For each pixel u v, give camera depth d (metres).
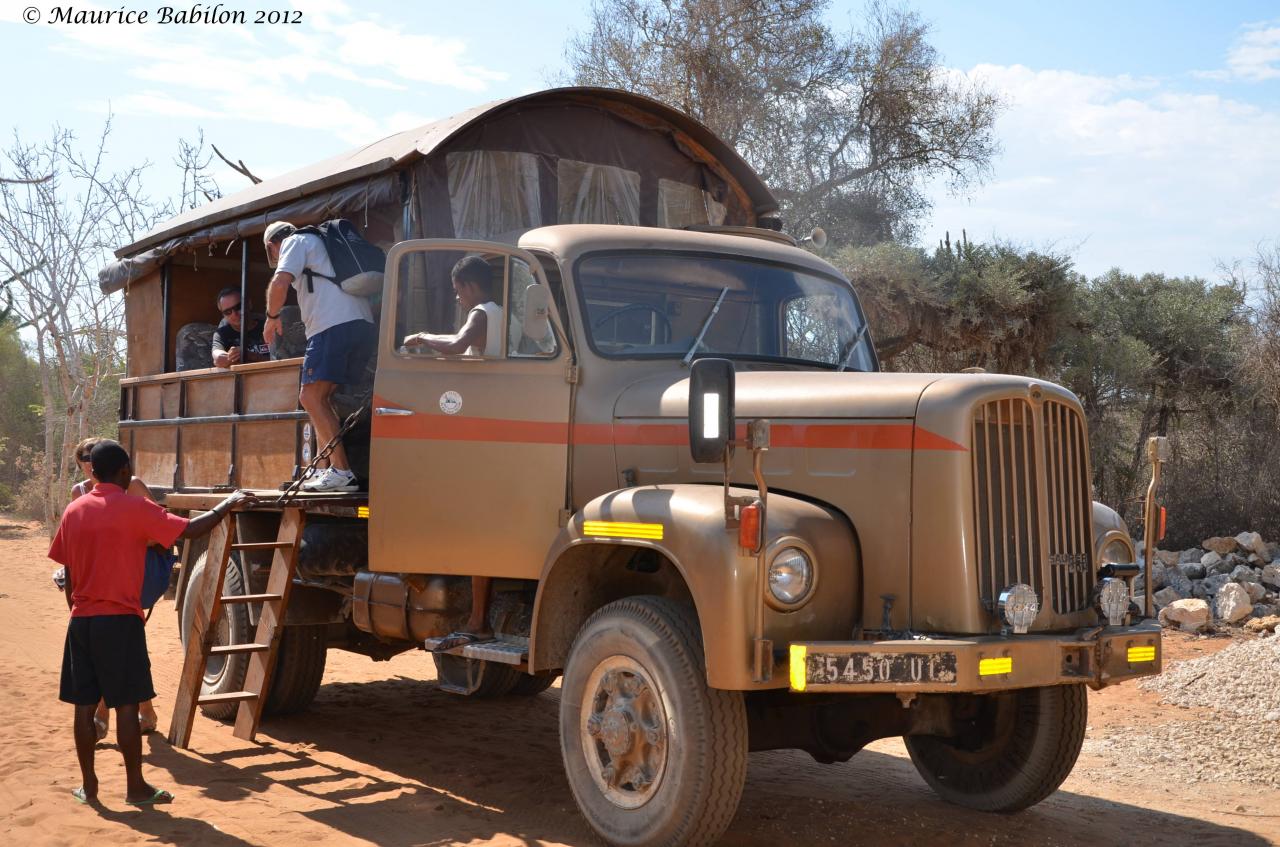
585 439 5.62
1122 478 17.67
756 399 5.33
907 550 4.82
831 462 5.03
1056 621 5.06
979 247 16.88
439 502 5.85
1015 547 4.96
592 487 5.58
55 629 11.56
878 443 4.93
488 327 5.77
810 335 6.36
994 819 5.79
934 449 4.80
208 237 8.41
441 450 5.87
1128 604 5.23
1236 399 19.41
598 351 5.73
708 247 6.25
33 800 5.58
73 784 5.91
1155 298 21.12
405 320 6.22
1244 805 6.26
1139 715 8.39
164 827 5.20
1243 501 14.91
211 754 6.71
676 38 21.58
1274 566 12.39
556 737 7.46
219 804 5.62
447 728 7.66
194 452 8.47
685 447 5.31
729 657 4.48
